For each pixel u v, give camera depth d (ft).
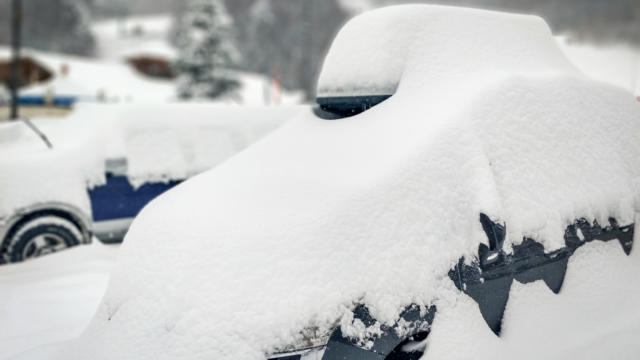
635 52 24.49
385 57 10.22
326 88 11.14
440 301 7.34
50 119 22.40
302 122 11.44
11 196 16.01
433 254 7.43
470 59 10.14
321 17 268.82
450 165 8.04
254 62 271.90
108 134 18.31
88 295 13.57
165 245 7.86
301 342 6.38
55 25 312.29
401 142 8.38
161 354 6.55
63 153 17.40
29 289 13.91
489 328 7.78
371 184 7.62
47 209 16.56
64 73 115.24
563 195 9.02
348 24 11.83
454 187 7.93
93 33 321.32
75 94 66.54
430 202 7.68
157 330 6.83
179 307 6.80
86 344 7.95
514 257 8.17
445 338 7.18
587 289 9.17
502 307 8.08
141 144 18.63
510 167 8.55
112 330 7.50
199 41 122.21
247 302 6.54
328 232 7.13
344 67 10.91
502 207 8.13
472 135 8.34
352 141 9.11
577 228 9.27
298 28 271.08
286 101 146.61
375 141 8.76
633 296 9.48
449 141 8.20
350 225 7.22
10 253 15.93
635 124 11.11
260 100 144.87
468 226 7.87
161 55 186.29
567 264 9.16
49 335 11.18
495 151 8.52
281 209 7.82
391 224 7.34
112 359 7.02
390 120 9.18
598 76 22.84
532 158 8.91
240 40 301.22
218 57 123.75
